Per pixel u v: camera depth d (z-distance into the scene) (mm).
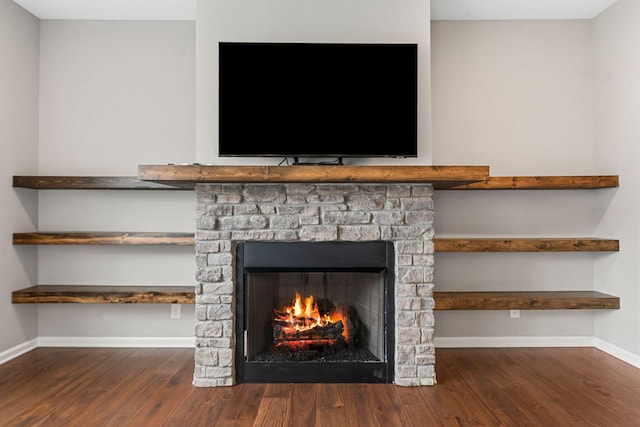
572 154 3883
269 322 3193
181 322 3906
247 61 3039
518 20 3928
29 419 2518
